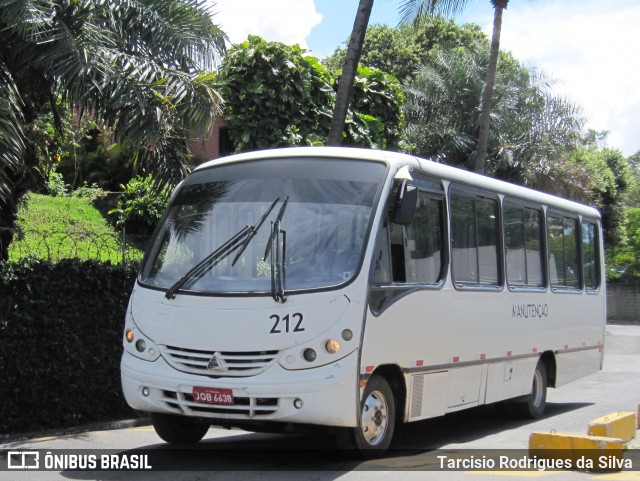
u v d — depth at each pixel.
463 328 10.25
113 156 26.27
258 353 7.82
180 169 11.21
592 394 16.88
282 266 8.13
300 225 8.40
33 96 11.04
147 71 10.27
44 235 11.62
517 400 12.45
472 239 10.79
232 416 7.83
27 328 10.20
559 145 32.31
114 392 11.30
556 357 13.48
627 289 52.34
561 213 14.05
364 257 8.22
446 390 9.85
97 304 11.09
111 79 10.06
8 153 9.38
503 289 11.48
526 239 12.56
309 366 7.74
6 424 10.07
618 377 20.45
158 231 9.06
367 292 8.13
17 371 10.12
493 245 11.43
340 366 7.79
